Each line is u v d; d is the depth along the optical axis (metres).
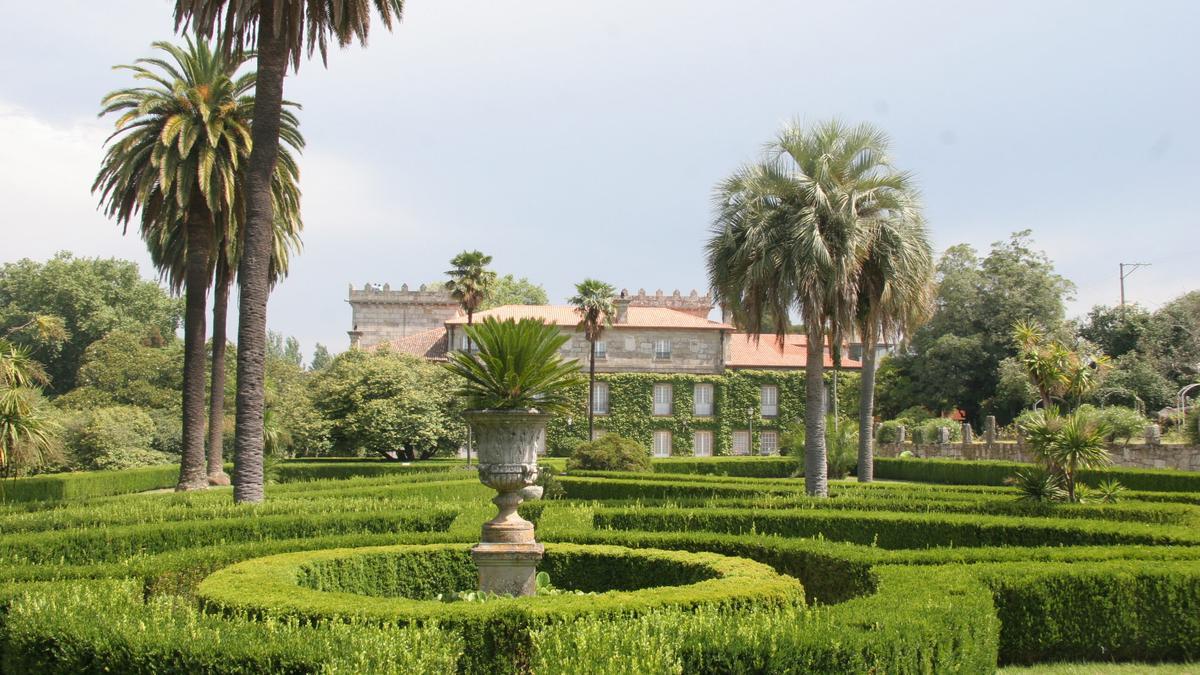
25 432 22.38
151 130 27.03
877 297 22.92
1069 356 21.11
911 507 19.00
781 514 16.69
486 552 10.19
